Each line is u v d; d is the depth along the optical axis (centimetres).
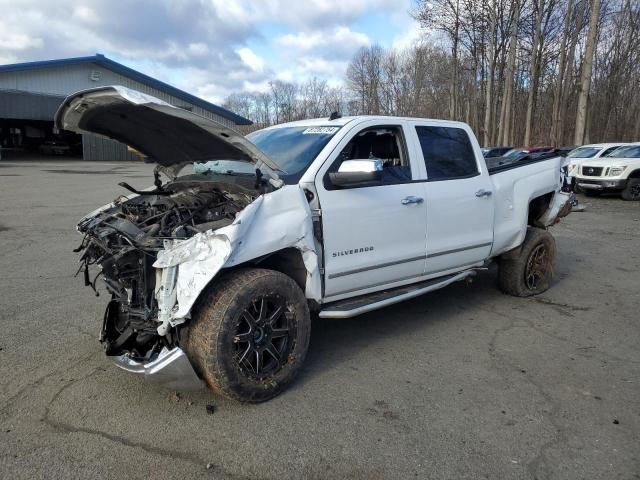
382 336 483
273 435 316
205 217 377
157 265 325
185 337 343
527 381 392
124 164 3225
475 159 542
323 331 496
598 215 1362
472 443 310
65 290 600
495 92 4122
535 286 620
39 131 4453
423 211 468
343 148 421
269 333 356
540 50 3906
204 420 332
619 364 425
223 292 334
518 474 281
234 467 286
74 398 357
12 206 1296
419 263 475
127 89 321
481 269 560
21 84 3034
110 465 285
